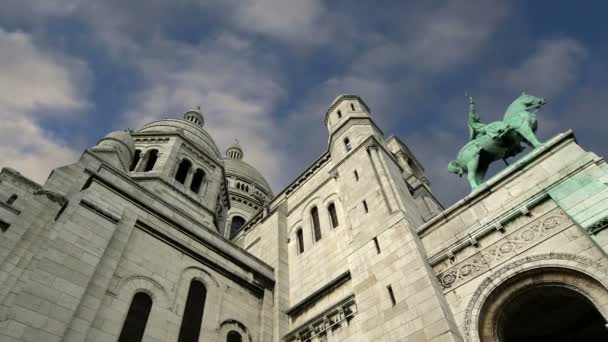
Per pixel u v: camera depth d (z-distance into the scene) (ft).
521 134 60.70
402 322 53.47
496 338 47.16
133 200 72.28
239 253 84.79
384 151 87.40
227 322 71.67
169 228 74.74
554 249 47.14
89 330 52.44
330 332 66.23
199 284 72.95
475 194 59.31
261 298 82.07
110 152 82.94
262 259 97.35
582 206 46.65
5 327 44.50
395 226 66.08
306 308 76.07
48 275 51.96
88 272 56.54
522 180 55.72
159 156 115.34
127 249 65.46
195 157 125.29
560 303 56.13
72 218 60.29
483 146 65.10
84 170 67.92
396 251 62.34
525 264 48.24
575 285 44.57
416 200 91.35
